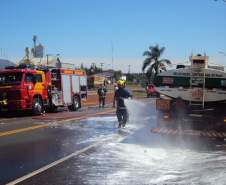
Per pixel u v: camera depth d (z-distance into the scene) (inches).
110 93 2465.6
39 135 585.0
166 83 582.6
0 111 948.0
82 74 1209.4
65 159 410.3
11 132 614.9
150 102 1512.1
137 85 4220.0
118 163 390.9
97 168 369.4
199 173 348.5
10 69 951.6
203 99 567.2
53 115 949.2
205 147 487.5
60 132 619.8
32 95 941.8
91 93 2509.8
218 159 412.5
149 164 386.9
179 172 353.1
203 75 567.2
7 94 916.6
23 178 333.4
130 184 314.3
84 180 327.0
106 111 1072.8
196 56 570.3
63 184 315.3
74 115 941.2
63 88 1087.0
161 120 582.2
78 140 537.6
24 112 1023.0
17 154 436.8
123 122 687.7
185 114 574.9
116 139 548.1
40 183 318.0
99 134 598.2
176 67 597.0
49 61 1688.0
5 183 317.4
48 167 373.4
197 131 557.9
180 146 492.7
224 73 560.1
